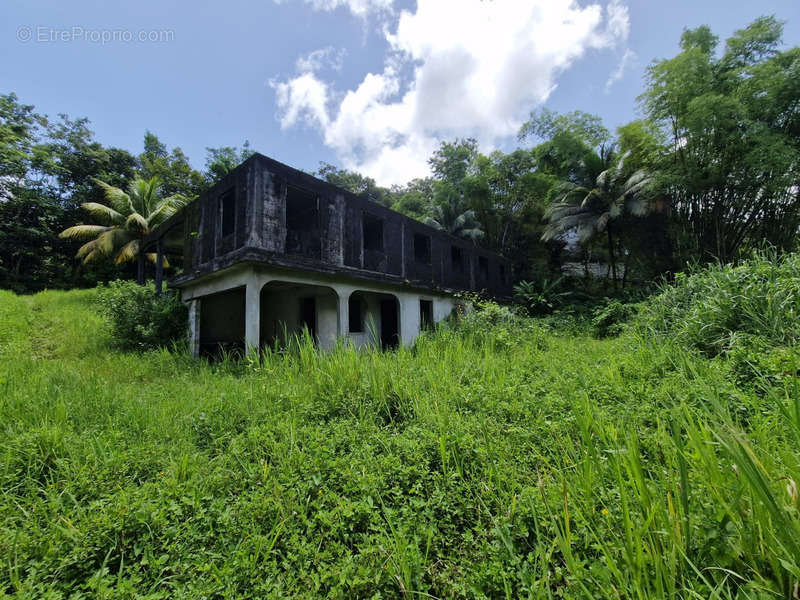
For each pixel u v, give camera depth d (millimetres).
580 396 3201
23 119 19766
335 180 28922
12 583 1574
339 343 5340
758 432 1843
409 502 2135
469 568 1671
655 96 12867
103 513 1998
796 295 4234
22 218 20688
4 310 10711
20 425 3049
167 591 1603
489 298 16156
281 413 3541
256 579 1642
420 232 12273
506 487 2176
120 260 16312
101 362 7008
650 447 2248
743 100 11273
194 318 9148
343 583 1562
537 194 19828
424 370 4484
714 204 12859
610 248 16500
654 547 1288
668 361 4062
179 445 3027
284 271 7797
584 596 1330
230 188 8023
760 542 1257
